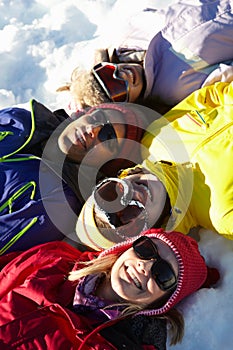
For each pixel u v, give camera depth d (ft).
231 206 7.80
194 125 8.73
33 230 8.34
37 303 7.32
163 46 9.44
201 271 7.61
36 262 7.91
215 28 9.18
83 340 6.82
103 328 7.06
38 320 7.04
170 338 7.55
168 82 9.44
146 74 9.32
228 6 9.27
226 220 7.81
